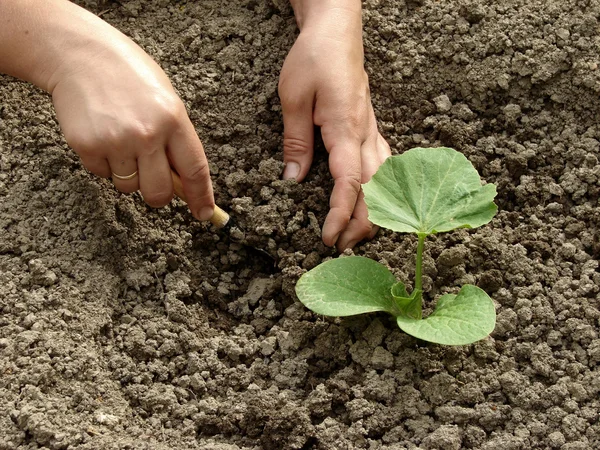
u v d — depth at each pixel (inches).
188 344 35.2
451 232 37.1
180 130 32.9
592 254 37.0
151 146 32.5
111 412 33.0
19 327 33.6
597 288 35.9
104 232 36.1
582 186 38.1
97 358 34.0
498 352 34.8
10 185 36.1
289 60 37.5
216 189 38.3
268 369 34.9
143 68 33.1
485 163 38.9
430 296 36.0
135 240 36.6
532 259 36.8
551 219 37.7
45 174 36.4
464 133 39.2
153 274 36.5
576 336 34.9
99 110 32.3
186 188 34.4
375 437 33.4
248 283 37.9
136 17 41.2
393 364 34.4
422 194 34.3
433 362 34.2
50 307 34.3
